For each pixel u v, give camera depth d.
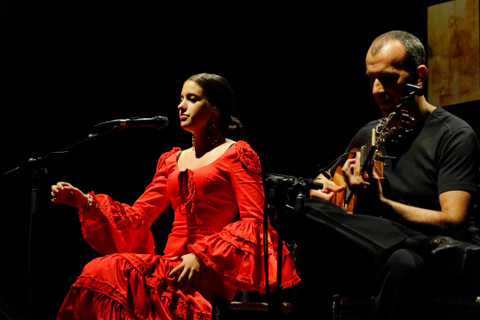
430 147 3.25
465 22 5.37
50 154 3.52
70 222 6.50
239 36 6.68
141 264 3.17
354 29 6.22
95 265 3.15
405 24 5.82
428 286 2.61
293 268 3.35
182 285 3.20
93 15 6.43
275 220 2.91
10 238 6.52
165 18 6.58
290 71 6.60
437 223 2.98
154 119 3.40
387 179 3.33
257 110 6.71
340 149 6.32
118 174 6.62
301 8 6.46
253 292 4.70
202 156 3.70
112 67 6.58
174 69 6.67
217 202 3.53
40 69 6.48
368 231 2.77
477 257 2.81
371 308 3.11
